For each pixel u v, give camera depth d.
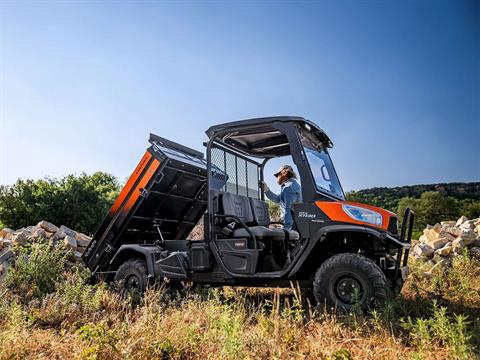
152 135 6.00
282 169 6.13
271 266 5.36
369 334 3.76
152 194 6.16
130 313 4.74
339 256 4.58
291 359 3.20
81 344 3.46
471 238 7.80
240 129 5.27
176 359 3.23
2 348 3.26
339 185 5.78
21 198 15.48
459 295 5.16
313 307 4.96
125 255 6.27
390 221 4.77
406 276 4.89
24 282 5.86
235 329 3.18
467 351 3.05
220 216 5.24
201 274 5.38
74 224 15.91
